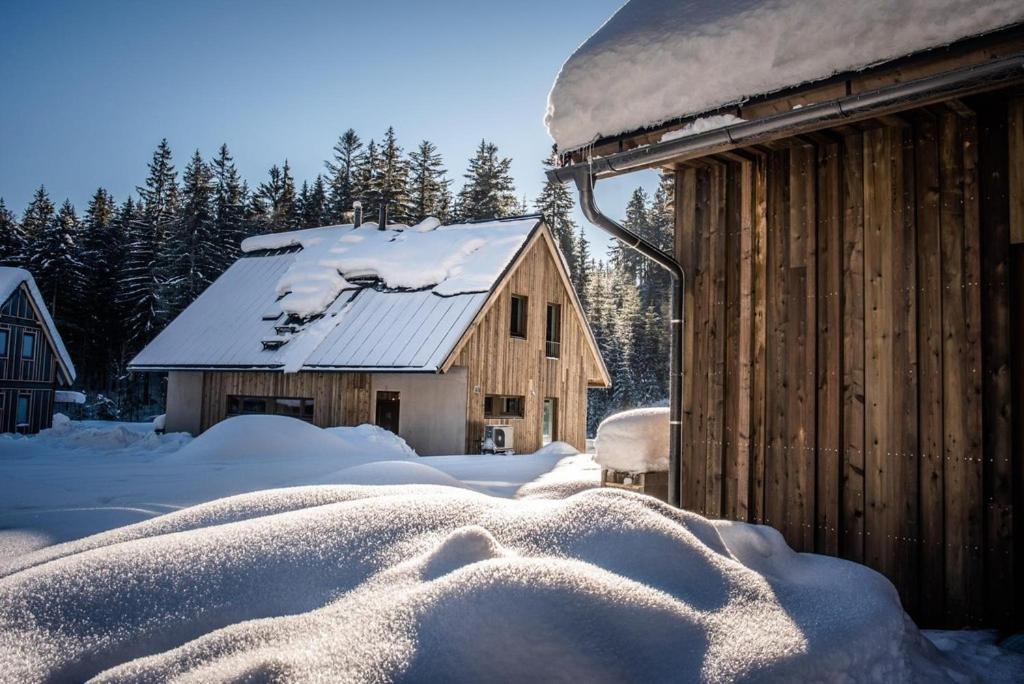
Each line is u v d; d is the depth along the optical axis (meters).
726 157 5.27
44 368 27.81
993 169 4.02
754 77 4.36
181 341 21.67
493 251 19.28
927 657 2.58
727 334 5.39
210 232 44.56
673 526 2.53
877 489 4.38
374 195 49.97
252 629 1.78
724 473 5.31
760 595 2.34
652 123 4.90
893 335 4.37
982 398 3.98
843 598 2.57
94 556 2.16
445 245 20.73
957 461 4.05
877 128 4.55
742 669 1.86
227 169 58.75
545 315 20.44
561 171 5.49
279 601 2.03
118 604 1.95
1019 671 2.93
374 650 1.64
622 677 1.74
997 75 3.52
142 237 44.59
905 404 4.29
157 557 2.15
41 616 1.88
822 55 4.05
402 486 3.18
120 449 15.18
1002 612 3.82
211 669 1.57
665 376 45.75
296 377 19.00
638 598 2.02
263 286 22.84
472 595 1.86
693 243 5.70
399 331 18.00
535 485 9.16
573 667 1.71
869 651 2.24
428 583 1.96
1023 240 3.87
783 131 4.39
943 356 4.15
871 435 4.44
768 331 5.10
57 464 11.54
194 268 42.78
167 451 14.46
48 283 42.97
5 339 26.16
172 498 7.22
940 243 4.20
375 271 20.80
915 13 3.72
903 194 4.39
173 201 57.59
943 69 3.68
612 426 6.64
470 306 17.62
